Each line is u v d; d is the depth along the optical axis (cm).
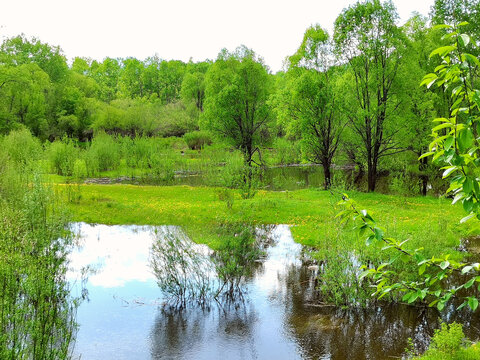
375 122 2762
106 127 6247
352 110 2747
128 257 1362
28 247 834
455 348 688
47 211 1323
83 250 1438
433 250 1052
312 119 2794
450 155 270
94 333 848
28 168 1714
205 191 2803
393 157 3066
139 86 10788
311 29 3022
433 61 2942
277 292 1075
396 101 2739
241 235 1143
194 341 818
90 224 1862
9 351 566
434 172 2783
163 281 1042
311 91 2759
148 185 3300
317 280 1163
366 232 338
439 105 2875
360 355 753
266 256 1395
